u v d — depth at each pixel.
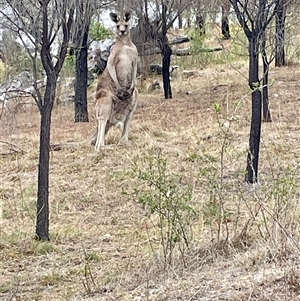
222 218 7.12
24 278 6.59
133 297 5.24
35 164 13.30
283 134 13.18
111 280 6.11
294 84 18.98
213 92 20.27
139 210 9.68
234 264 5.73
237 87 20.36
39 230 8.16
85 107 19.00
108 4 17.95
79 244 7.98
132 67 14.42
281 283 4.81
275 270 5.11
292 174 9.12
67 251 7.70
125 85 14.32
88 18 11.30
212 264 5.88
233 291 4.85
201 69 25.05
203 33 24.75
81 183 11.57
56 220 9.46
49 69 7.99
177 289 5.12
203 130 14.46
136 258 6.73
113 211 9.79
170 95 20.62
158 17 20.67
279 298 4.54
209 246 6.30
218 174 9.94
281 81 19.55
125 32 14.51
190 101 19.25
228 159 10.66
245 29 9.99
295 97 17.39
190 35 25.23
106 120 14.20
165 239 7.11
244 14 10.48
